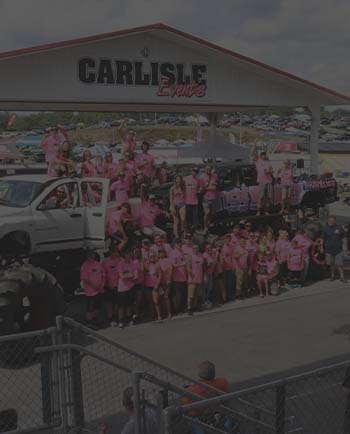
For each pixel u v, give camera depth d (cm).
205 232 1705
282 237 1585
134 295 1253
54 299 1065
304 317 1322
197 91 1889
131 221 1431
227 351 1097
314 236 1686
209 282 1388
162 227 1714
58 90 1648
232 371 998
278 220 1948
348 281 1664
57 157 1666
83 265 1228
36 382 836
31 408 755
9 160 5050
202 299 1380
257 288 1552
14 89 1591
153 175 1817
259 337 1180
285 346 1128
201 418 493
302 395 675
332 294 1531
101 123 10300
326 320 1300
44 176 1395
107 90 1722
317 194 2059
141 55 1769
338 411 644
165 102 1833
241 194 1848
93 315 1237
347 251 1691
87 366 912
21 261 1263
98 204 1379
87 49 1680
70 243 1340
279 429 484
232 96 1967
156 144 6278
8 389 816
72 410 578
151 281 1277
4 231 1227
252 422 534
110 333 1200
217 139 2455
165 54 1814
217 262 1416
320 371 501
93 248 1365
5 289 980
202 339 1164
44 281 1045
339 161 4919
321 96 2159
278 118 12538
